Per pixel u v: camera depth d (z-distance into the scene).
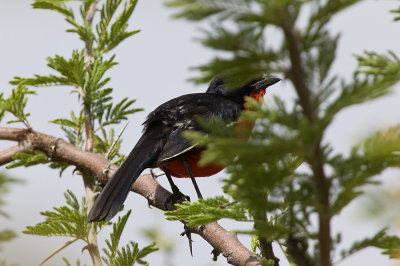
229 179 3.21
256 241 6.66
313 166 3.01
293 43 2.88
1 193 6.00
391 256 3.41
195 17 2.71
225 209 4.80
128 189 8.02
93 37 9.24
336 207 3.06
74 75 8.80
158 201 8.29
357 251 3.37
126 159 8.59
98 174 8.25
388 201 2.77
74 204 7.86
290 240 3.50
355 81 2.92
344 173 2.97
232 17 2.73
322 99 2.95
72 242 7.06
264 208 3.30
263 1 2.73
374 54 3.95
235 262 6.20
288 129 2.94
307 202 3.26
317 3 2.88
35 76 8.62
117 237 6.92
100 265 7.26
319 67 2.97
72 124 8.96
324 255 3.22
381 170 2.96
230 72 2.96
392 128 2.83
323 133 2.92
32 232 6.37
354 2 2.88
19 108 8.27
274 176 3.14
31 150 8.30
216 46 2.85
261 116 2.97
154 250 6.74
